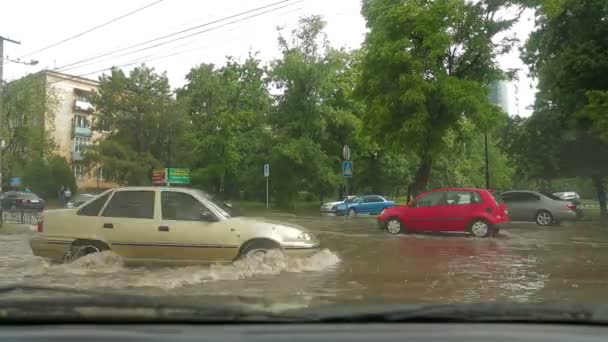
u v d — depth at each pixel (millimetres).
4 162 44906
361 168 44375
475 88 19094
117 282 7301
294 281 7613
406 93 18469
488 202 15320
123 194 9039
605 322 3062
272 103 38812
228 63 46125
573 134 22766
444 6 18922
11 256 10781
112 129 47625
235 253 8641
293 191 37688
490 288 7227
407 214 16188
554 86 21938
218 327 2885
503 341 2756
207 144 42844
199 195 9062
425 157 20031
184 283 7293
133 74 47750
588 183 55062
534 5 19453
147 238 8688
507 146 27156
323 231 17359
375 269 8969
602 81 20562
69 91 60812
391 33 19391
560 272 8836
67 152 60375
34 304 3111
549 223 20328
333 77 38719
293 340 2676
